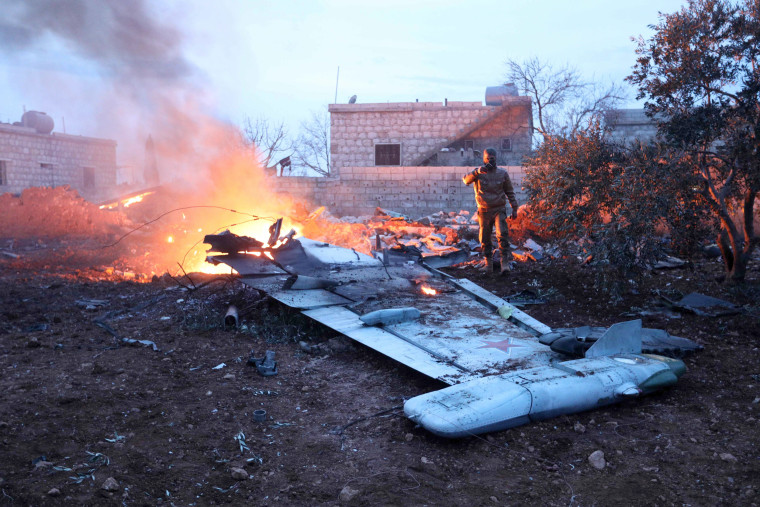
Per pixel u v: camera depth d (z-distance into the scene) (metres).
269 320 7.33
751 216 7.91
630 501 3.43
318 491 3.53
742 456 3.92
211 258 8.42
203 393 5.07
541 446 4.11
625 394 4.62
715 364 5.58
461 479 3.70
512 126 26.86
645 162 7.02
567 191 7.72
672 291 7.91
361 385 5.34
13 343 6.42
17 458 3.78
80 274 11.03
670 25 7.49
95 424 4.36
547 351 5.61
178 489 3.53
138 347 6.38
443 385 5.23
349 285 7.93
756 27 7.03
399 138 26.62
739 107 7.13
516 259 10.54
